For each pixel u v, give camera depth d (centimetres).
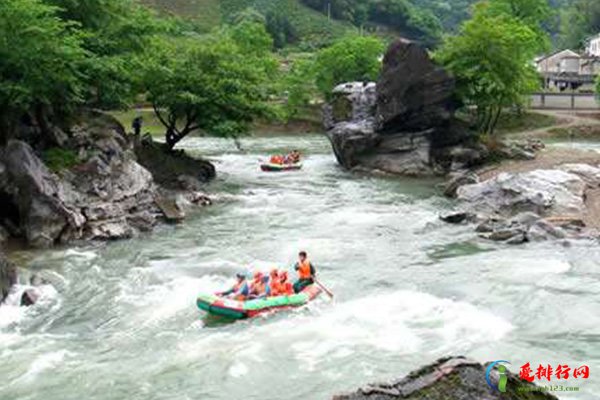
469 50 4197
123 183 2644
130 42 3206
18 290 1766
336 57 7200
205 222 2683
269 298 1661
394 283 1872
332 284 1872
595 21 11056
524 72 4528
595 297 1698
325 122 4781
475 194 2880
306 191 3450
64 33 2614
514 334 1480
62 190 2364
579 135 5859
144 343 1476
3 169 2253
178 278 1950
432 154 4078
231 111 3684
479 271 1953
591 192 2922
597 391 1193
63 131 2752
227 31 8038
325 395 1212
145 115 6481
